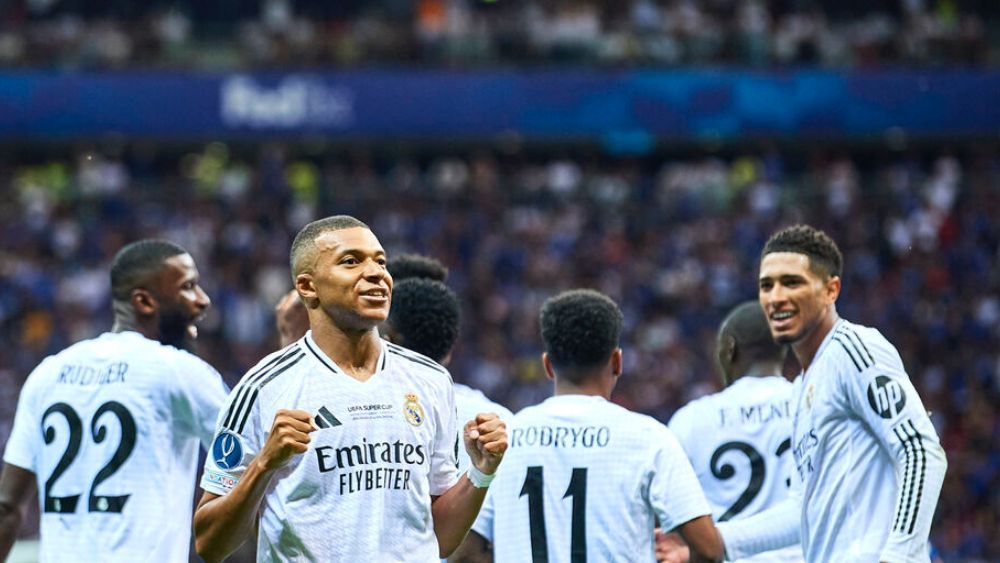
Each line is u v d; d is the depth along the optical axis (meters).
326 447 4.99
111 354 6.57
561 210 30.36
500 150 35.31
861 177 34.88
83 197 29.70
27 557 9.70
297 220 29.31
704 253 29.11
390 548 5.00
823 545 5.90
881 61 33.59
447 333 6.57
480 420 5.04
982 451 23.38
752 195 30.77
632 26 33.72
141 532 6.38
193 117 32.50
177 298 6.79
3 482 6.65
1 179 31.97
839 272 6.20
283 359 5.11
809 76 33.34
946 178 31.38
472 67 33.09
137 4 35.41
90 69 32.41
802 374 6.23
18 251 27.86
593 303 6.28
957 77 33.53
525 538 6.12
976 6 35.69
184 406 6.50
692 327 27.22
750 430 7.07
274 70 32.72
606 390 6.34
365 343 5.16
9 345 25.19
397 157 35.59
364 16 36.06
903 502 5.38
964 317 27.72
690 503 5.98
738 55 33.38
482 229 29.45
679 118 33.16
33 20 34.53
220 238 28.52
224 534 4.83
